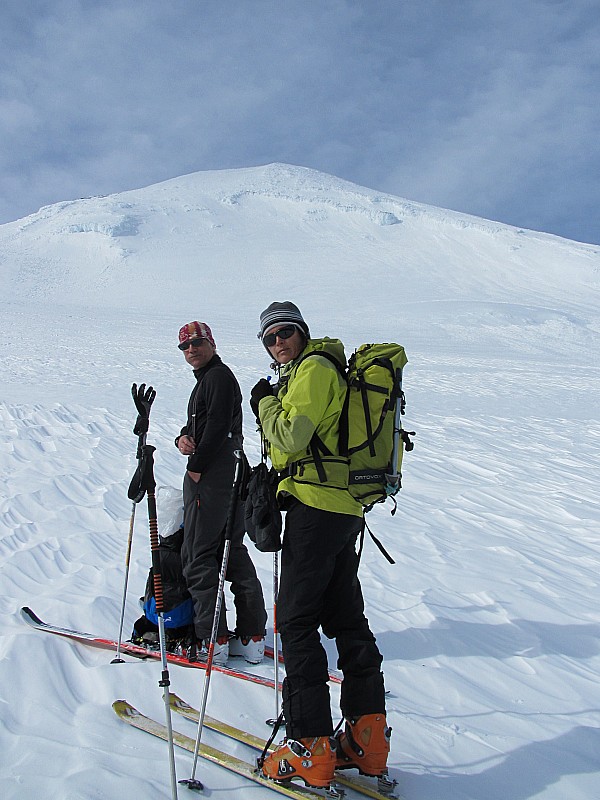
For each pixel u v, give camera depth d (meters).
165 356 25.92
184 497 3.93
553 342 50.03
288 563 2.91
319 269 97.88
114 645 3.85
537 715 3.61
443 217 125.12
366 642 2.98
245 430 11.78
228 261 103.00
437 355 35.81
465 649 4.33
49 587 4.82
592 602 5.36
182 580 4.02
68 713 3.16
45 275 93.56
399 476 2.93
